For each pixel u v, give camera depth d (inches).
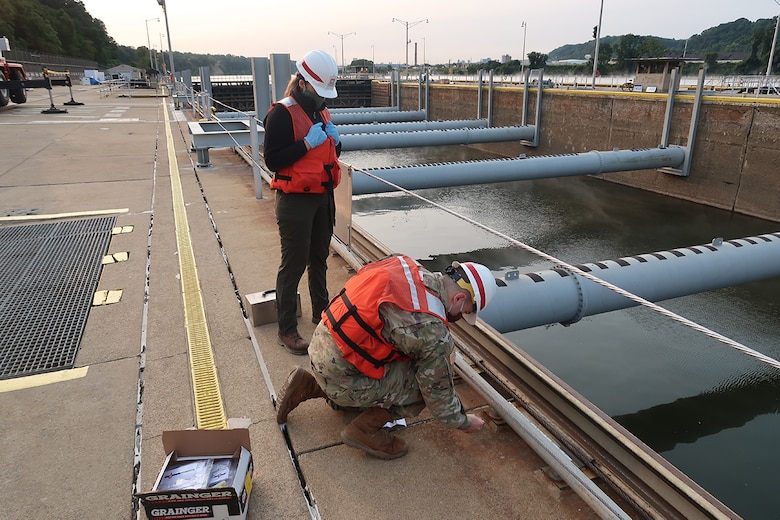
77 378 118.9
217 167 372.2
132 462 93.7
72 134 558.9
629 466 91.2
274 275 177.0
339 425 103.0
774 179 504.4
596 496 80.1
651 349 290.2
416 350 77.9
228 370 121.6
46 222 235.9
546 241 500.7
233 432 82.7
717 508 75.1
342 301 82.7
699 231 510.9
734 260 236.8
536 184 747.4
